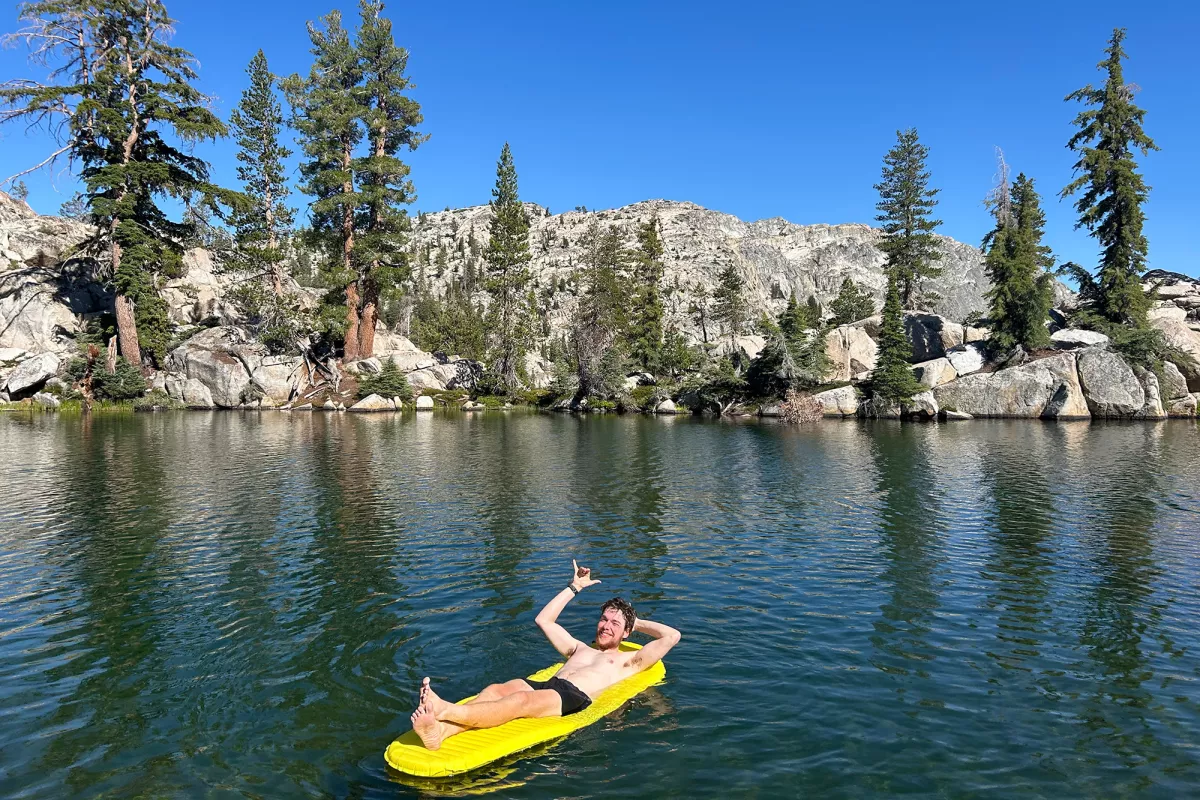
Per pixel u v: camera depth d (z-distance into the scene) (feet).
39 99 146.41
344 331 203.72
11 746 20.29
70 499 57.00
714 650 27.09
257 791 17.98
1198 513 52.01
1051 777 18.54
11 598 33.30
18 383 168.55
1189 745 20.16
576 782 18.33
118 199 162.09
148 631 29.22
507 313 244.83
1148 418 154.71
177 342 192.24
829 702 22.84
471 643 27.89
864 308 329.52
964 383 169.17
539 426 141.18
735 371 197.47
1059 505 55.31
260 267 205.77
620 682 23.67
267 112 214.69
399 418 161.79
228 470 73.20
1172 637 28.37
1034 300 174.91
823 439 112.16
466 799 17.52
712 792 17.84
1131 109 168.86
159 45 164.25
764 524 49.06
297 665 25.84
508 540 44.39
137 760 19.52
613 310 233.14
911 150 248.73
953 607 32.04
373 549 42.09
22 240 205.77
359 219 209.46
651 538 45.06
